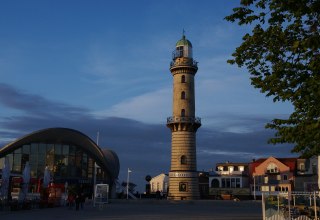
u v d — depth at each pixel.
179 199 66.00
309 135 14.11
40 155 75.94
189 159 67.38
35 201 41.41
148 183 114.12
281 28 13.40
